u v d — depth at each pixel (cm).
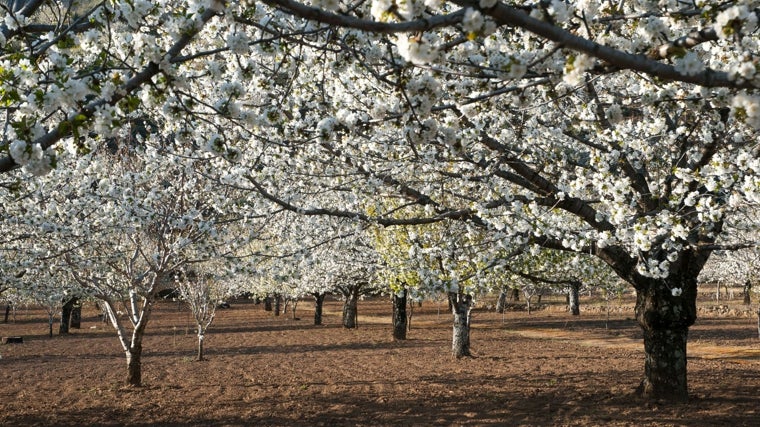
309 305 5688
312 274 3262
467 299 2180
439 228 1655
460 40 381
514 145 942
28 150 377
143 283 1709
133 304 1652
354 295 3609
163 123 849
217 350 2553
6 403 1445
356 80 773
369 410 1323
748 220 838
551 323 3706
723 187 740
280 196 1047
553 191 942
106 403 1436
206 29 652
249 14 471
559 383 1561
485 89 563
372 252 2498
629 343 2712
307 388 1608
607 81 892
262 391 1573
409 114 465
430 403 1377
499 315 4325
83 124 407
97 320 4322
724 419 1062
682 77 361
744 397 1237
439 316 4431
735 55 577
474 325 3700
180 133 493
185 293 2223
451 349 2486
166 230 1445
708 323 3434
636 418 1091
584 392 1399
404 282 1878
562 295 5419
